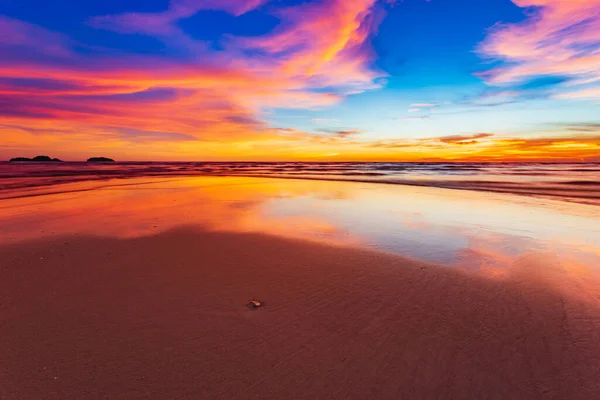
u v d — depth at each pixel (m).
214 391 2.73
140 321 3.81
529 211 11.61
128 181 27.06
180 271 5.44
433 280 5.08
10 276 5.20
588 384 2.82
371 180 29.95
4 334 3.51
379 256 6.27
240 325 3.75
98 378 2.86
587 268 5.66
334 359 3.16
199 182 26.53
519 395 2.72
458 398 2.71
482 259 6.12
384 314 4.01
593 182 25.08
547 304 4.25
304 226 8.99
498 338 3.49
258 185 23.59
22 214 10.87
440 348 3.33
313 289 4.73
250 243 7.19
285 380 2.87
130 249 6.72
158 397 2.66
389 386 2.82
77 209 11.95
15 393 2.66
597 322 3.80
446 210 11.82
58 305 4.19
